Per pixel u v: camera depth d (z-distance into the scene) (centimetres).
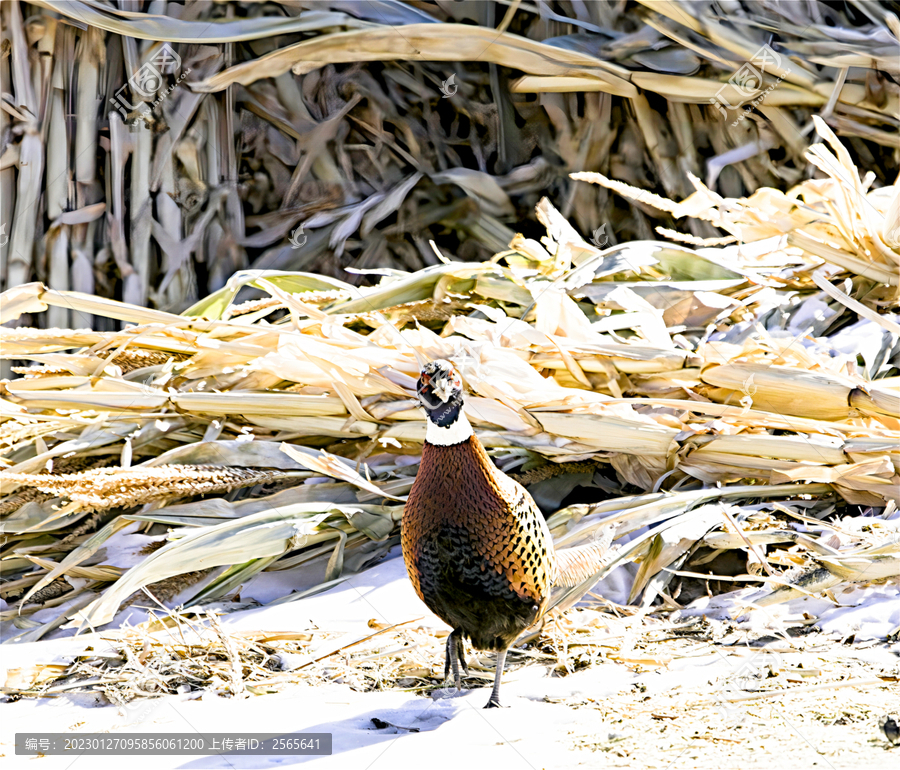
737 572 682
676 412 773
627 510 670
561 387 788
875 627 564
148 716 489
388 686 536
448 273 892
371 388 772
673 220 1238
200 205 1164
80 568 714
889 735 406
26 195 1076
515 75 1252
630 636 572
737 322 886
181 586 697
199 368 823
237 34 1133
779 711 448
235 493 805
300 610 649
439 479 485
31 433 801
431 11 1265
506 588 487
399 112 1237
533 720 456
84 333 829
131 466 794
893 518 683
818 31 1122
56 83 1090
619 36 1201
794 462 709
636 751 408
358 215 1195
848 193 835
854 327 868
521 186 1243
